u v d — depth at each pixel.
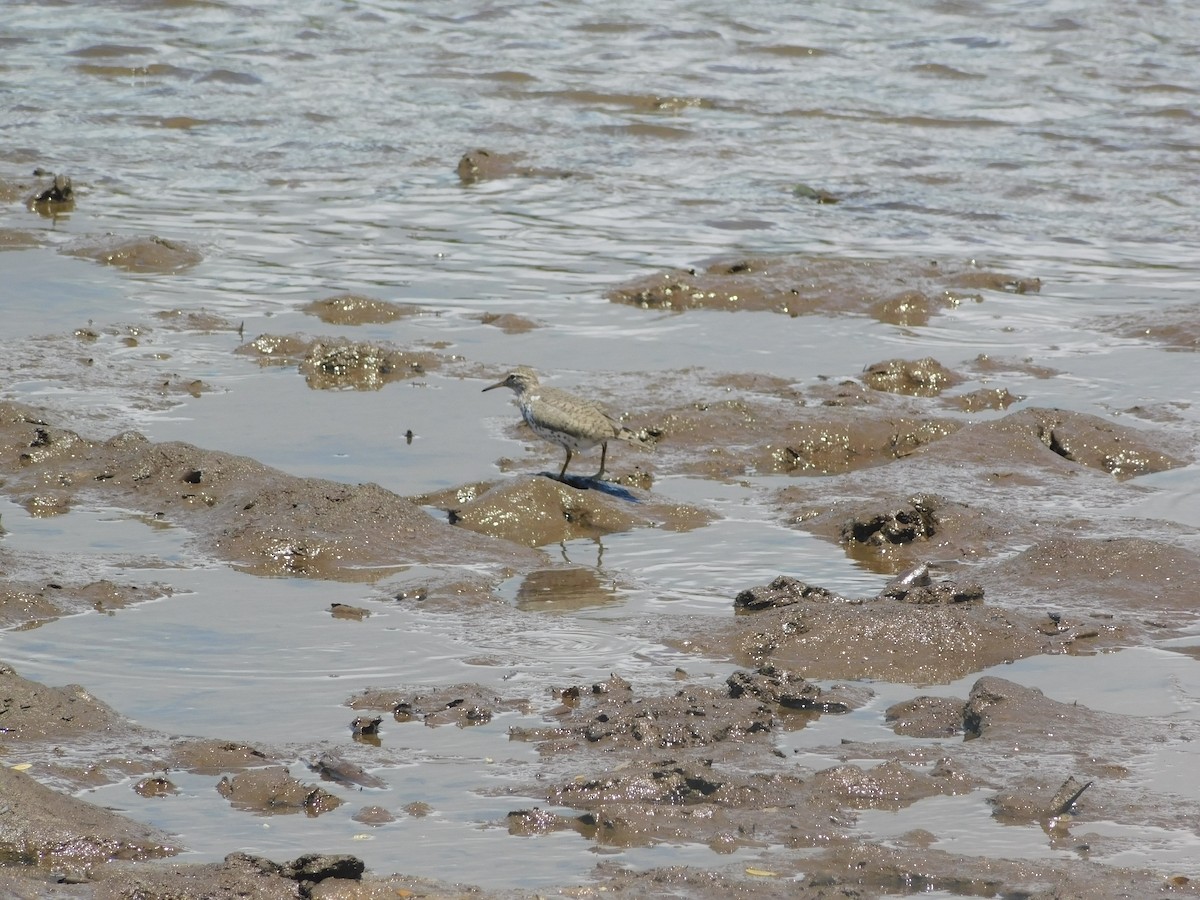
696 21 99.81
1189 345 52.00
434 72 87.94
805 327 53.75
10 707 25.44
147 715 26.27
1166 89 87.94
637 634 30.53
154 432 41.56
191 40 92.12
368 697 26.98
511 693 27.38
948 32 99.75
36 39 90.44
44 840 21.58
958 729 26.59
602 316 53.88
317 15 98.50
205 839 22.19
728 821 22.88
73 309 51.62
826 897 20.61
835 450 42.72
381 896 20.30
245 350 48.56
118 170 70.06
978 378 48.75
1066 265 61.16
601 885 20.83
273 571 33.25
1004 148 77.31
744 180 71.62
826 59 93.50
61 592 31.08
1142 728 26.41
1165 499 39.34
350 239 61.72
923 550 35.84
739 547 36.06
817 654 29.64
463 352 49.47
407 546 34.62
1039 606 32.44
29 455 38.72
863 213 67.19
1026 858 21.86
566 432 38.75
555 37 96.06
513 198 68.25
